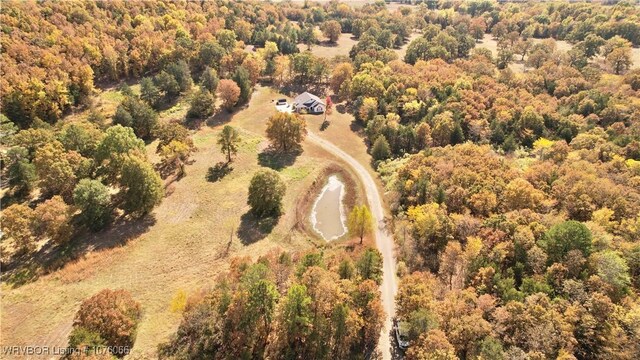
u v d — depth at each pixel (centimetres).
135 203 10344
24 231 9019
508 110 14062
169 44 18925
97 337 6259
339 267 7625
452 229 8906
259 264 7169
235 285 7312
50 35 16088
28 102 14000
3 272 8656
